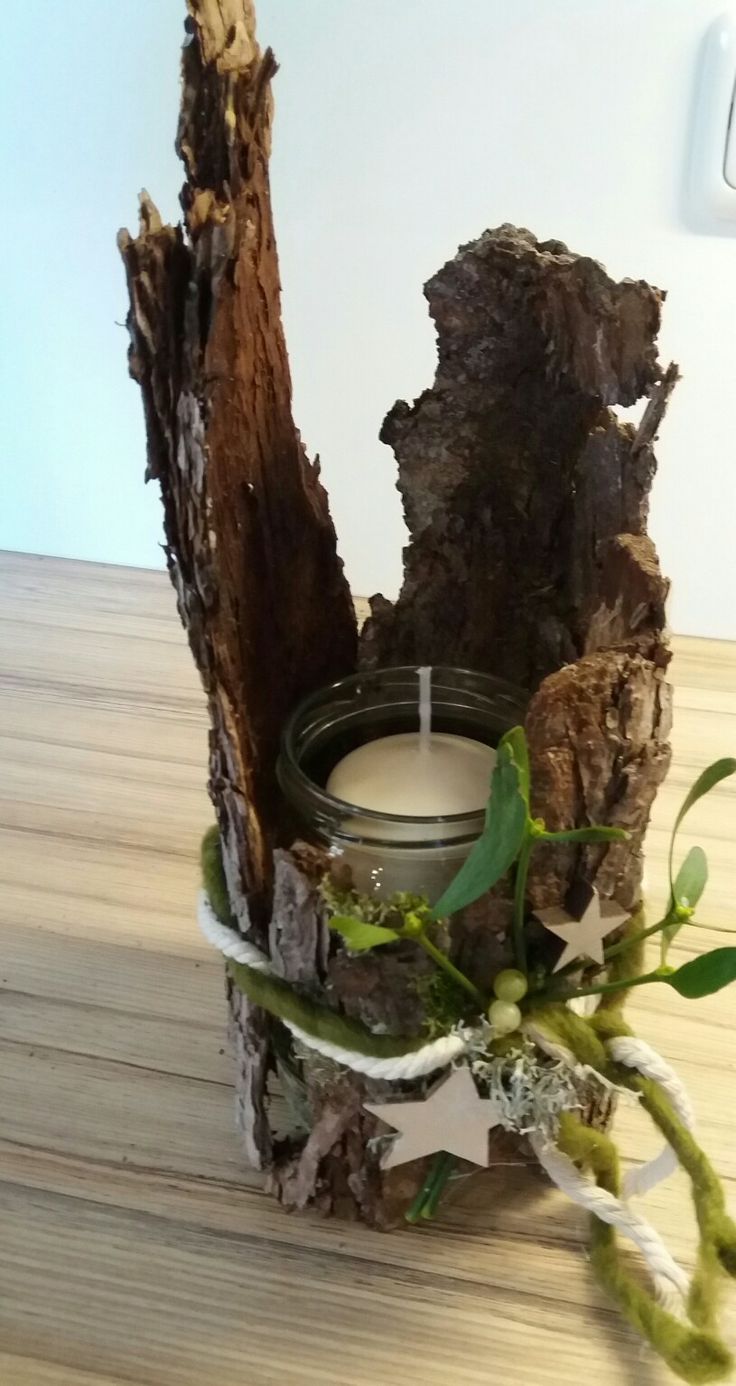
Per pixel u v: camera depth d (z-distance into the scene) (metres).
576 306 0.38
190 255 0.32
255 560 0.40
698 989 0.33
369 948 0.33
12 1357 0.36
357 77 0.65
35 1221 0.40
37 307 0.78
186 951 0.51
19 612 0.80
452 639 0.47
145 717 0.68
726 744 0.65
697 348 0.69
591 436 0.39
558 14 0.61
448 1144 0.37
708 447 0.72
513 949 0.35
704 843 0.57
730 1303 0.37
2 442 0.85
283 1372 0.36
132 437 0.82
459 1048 0.35
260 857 0.37
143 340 0.32
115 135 0.69
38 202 0.73
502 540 0.44
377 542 0.81
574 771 0.33
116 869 0.56
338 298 0.72
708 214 0.64
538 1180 0.42
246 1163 0.42
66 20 0.66
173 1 0.63
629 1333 0.37
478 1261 0.40
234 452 0.37
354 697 0.45
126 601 0.82
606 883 0.35
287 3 0.63
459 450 0.43
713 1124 0.43
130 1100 0.45
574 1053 0.35
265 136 0.34
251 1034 0.39
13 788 0.61
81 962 0.51
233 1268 0.39
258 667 0.41
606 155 0.64
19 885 0.55
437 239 0.69
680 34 0.60
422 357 0.72
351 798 0.39
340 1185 0.40
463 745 0.42
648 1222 0.40
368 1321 0.38
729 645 0.77
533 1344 0.37
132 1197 0.41
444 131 0.65
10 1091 0.45
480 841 0.30
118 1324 0.37
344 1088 0.38
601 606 0.38
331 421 0.76
